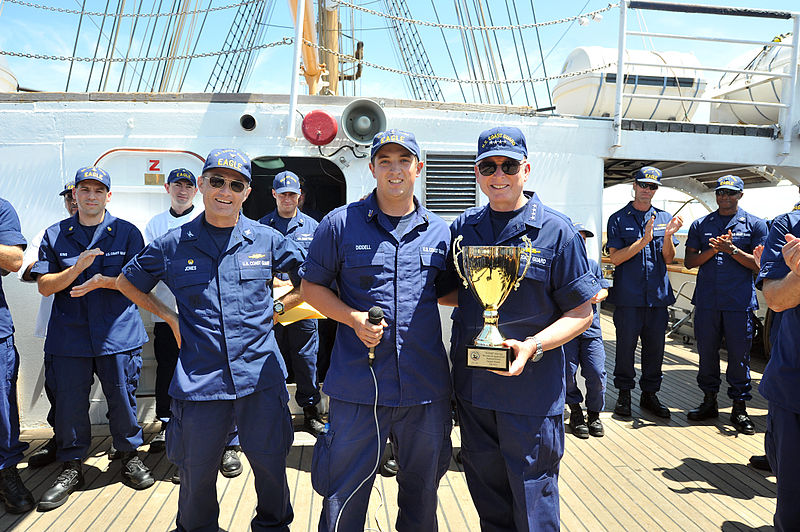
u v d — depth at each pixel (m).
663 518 2.79
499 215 2.05
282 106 3.84
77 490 3.00
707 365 4.32
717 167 6.15
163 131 3.78
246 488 3.06
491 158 1.93
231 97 3.82
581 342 3.95
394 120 3.99
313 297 2.07
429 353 2.01
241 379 2.23
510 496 2.13
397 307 1.97
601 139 4.35
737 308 4.12
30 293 3.71
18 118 3.70
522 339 1.99
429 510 2.07
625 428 4.12
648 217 4.30
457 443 3.73
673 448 3.73
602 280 3.92
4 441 2.75
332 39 6.85
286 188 3.84
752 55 6.36
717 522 2.76
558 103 5.28
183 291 2.27
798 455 2.17
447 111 4.07
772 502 2.97
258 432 2.28
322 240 2.06
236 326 2.26
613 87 4.80
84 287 2.75
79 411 2.97
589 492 3.07
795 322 2.19
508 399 1.97
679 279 7.98
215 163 2.21
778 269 2.16
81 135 3.72
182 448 2.20
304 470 3.27
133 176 3.77
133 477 3.03
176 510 2.80
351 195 3.90
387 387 1.96
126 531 2.61
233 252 2.32
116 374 3.00
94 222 3.03
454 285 2.20
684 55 5.14
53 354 2.95
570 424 4.02
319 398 3.88
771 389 2.24
